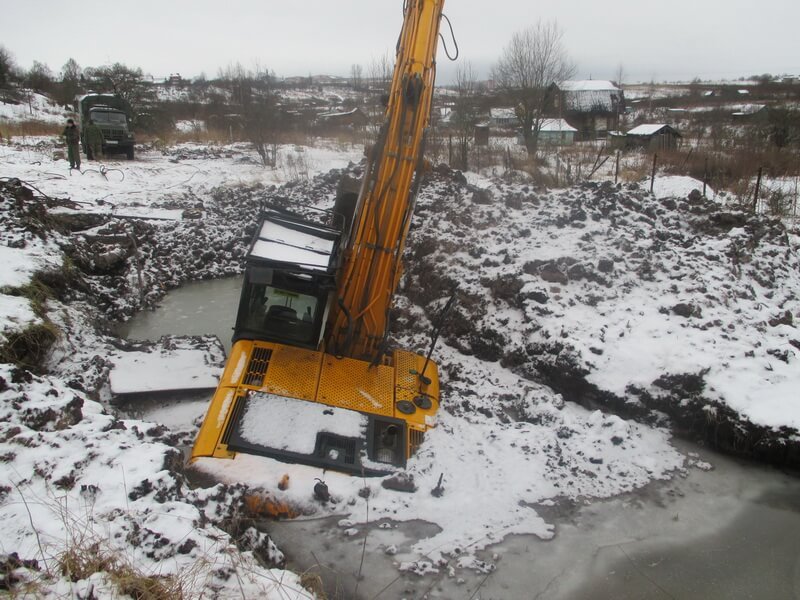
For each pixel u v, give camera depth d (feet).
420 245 44.45
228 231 59.00
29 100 146.20
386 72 109.81
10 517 13.79
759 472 23.24
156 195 66.74
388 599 15.78
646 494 21.24
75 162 71.56
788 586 17.21
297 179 75.20
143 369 29.40
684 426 25.73
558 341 29.73
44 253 38.91
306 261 23.77
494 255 39.91
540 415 26.17
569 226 42.27
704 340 28.76
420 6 23.20
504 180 60.75
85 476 15.97
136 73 119.96
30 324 28.43
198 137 113.80
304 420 20.97
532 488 20.75
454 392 28.99
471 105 90.99
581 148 109.40
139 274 45.06
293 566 16.55
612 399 26.78
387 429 21.62
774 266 40.81
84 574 12.14
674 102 229.45
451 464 21.40
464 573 16.83
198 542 13.89
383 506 19.07
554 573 17.15
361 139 111.24
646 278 35.53
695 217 45.11
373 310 25.11
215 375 29.37
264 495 18.42
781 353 27.81
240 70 170.30
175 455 17.95
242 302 24.26
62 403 19.20
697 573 17.56
